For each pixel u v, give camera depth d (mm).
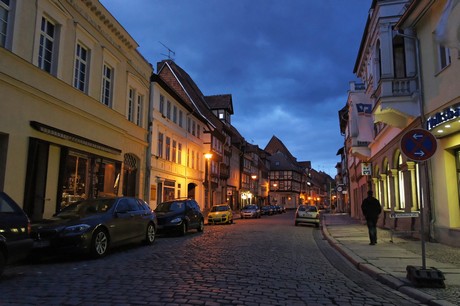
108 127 18984
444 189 12352
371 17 17578
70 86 15523
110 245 10258
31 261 9281
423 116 13383
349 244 13211
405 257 10086
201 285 6676
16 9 12602
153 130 25000
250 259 10039
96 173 18047
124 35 20516
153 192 24844
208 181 38625
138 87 23172
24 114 12961
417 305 5898
